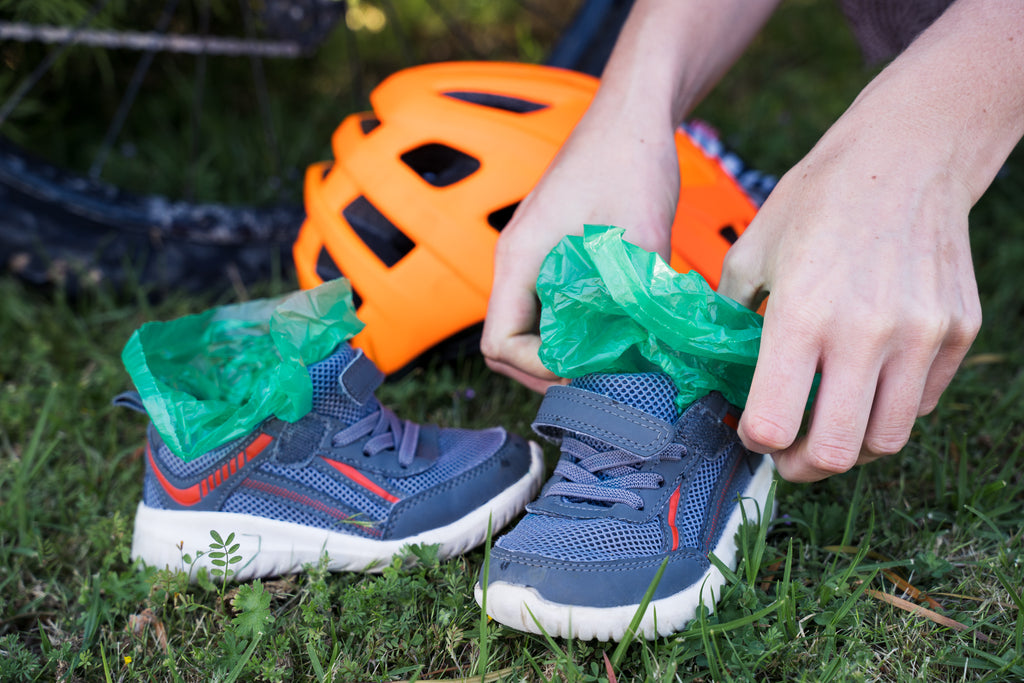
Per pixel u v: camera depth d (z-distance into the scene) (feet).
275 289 5.41
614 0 5.98
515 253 3.18
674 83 3.45
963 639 2.91
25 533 3.57
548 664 2.85
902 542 3.36
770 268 2.67
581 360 2.94
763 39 9.58
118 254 5.24
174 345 3.55
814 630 2.96
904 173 2.48
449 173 4.06
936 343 2.42
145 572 3.28
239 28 6.87
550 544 2.81
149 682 2.92
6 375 4.79
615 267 2.73
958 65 2.58
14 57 5.93
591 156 3.23
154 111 7.43
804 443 2.64
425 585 3.12
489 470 3.43
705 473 3.09
